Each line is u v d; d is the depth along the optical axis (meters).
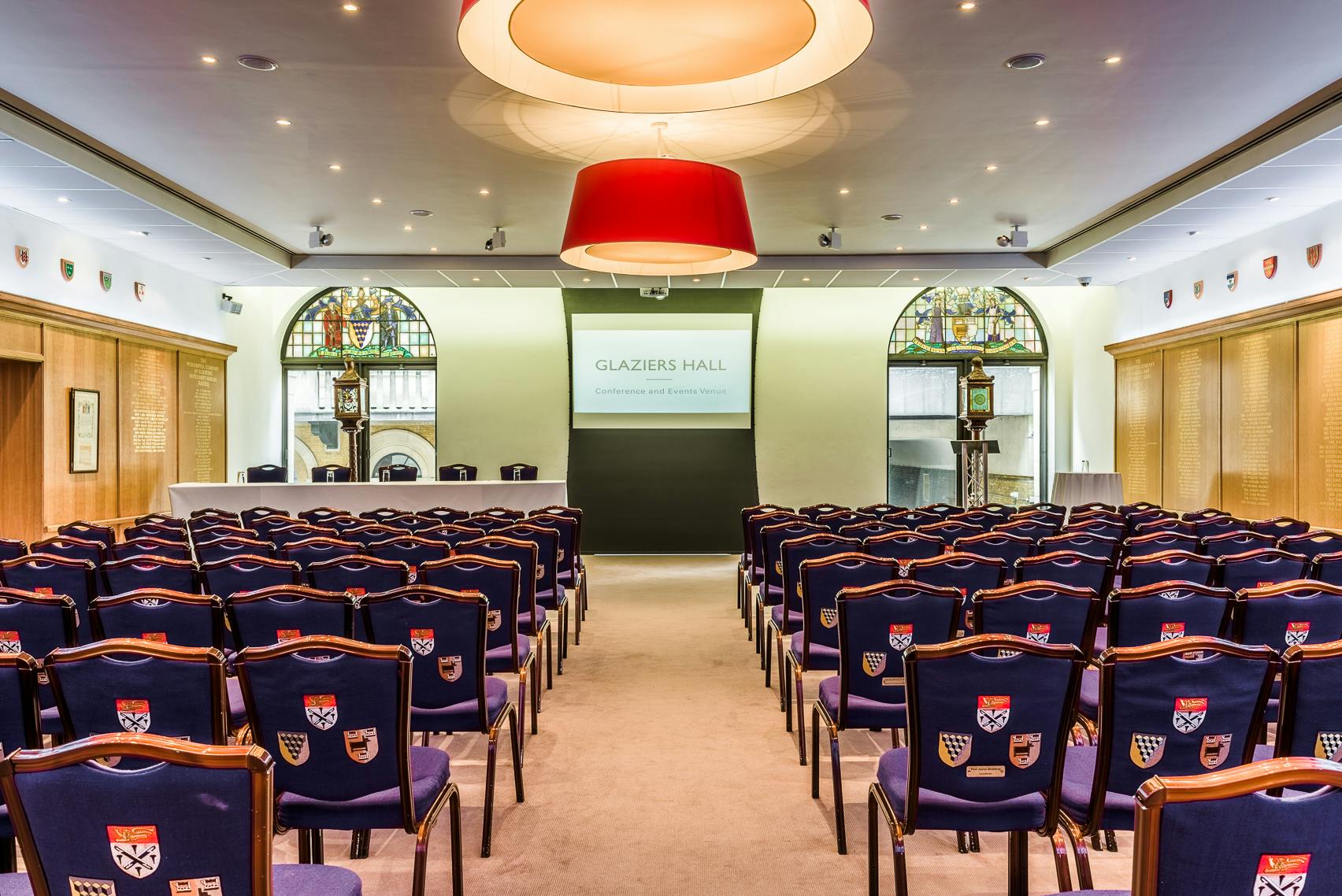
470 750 4.35
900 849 2.47
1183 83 6.09
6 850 2.56
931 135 7.09
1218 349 10.57
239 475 13.57
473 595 3.24
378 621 3.27
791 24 4.43
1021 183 8.49
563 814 3.57
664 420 14.00
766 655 5.62
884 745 4.41
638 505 13.84
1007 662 2.33
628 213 6.10
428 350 15.16
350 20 5.16
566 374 14.77
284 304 14.90
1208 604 3.28
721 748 4.38
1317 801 1.36
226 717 2.56
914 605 3.24
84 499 9.88
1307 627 3.30
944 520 6.99
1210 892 1.39
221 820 1.57
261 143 7.25
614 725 4.75
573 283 12.74
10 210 8.57
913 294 15.05
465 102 6.38
